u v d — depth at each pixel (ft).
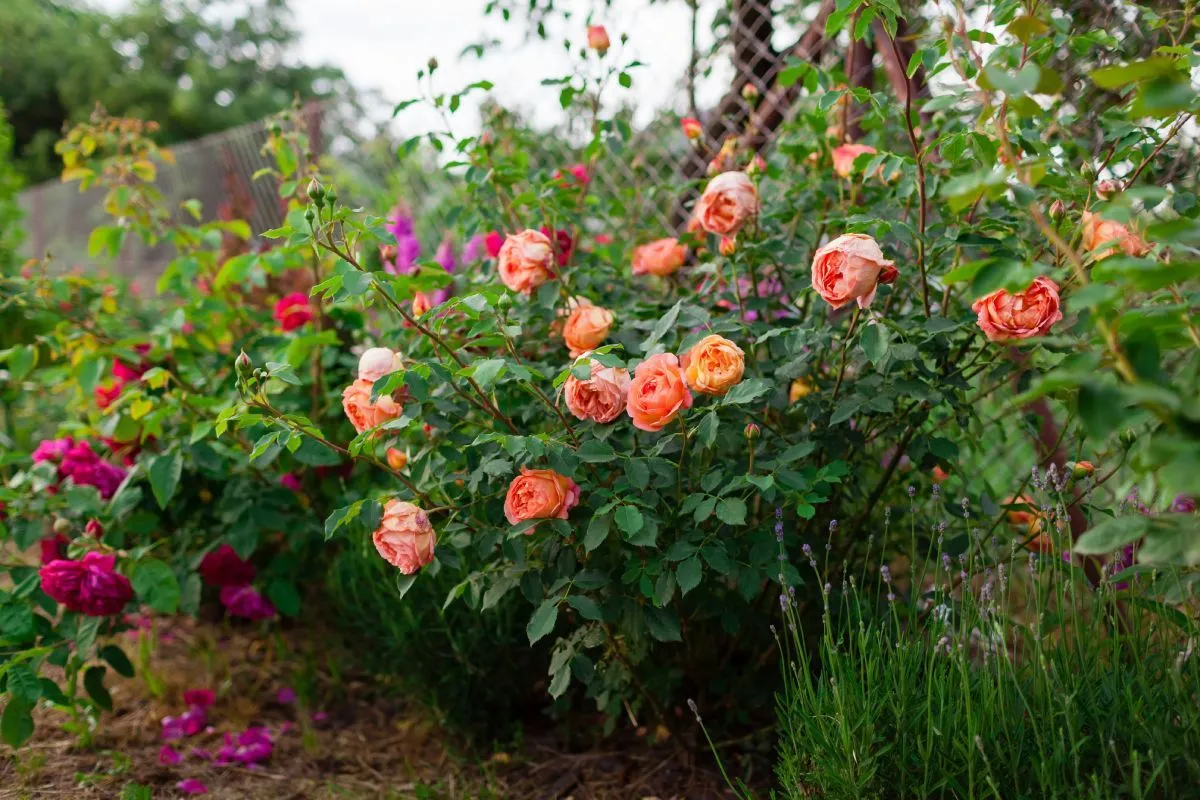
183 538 7.21
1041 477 4.57
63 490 6.72
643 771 5.68
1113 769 3.52
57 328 7.44
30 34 76.02
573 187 6.15
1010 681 3.84
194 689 7.05
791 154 5.91
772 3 8.01
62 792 5.65
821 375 5.44
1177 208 4.31
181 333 7.47
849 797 3.71
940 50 4.39
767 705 5.71
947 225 4.92
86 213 29.37
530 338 5.91
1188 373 2.78
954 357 5.03
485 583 5.03
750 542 4.84
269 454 5.73
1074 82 5.88
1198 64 4.13
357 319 7.74
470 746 6.17
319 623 8.05
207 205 21.20
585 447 4.29
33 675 5.49
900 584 6.19
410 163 12.08
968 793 3.48
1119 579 3.77
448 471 5.36
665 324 4.63
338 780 5.96
